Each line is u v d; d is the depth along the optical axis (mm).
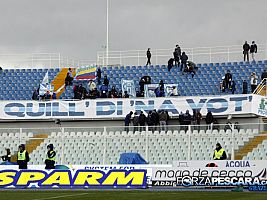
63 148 57188
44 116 67188
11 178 47219
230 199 32344
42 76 74125
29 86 73750
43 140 59594
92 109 65625
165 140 56375
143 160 52312
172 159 55500
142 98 64062
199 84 69125
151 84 67375
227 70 69000
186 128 56312
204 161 44312
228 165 43594
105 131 56219
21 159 48219
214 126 55312
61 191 41844
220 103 61469
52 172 46531
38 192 40938
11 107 68312
